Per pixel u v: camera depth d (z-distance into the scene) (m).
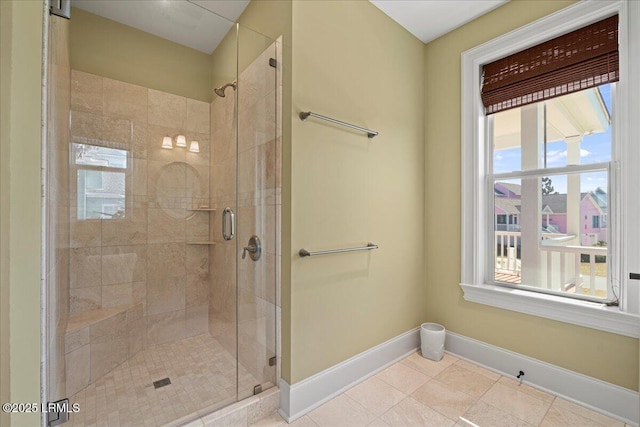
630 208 1.46
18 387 0.76
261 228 1.67
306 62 1.56
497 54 1.96
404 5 1.94
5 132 0.72
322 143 1.64
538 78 1.82
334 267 1.70
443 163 2.25
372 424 1.43
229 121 1.94
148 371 1.70
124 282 1.89
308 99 1.57
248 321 1.71
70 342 1.48
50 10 1.13
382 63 2.00
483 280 2.08
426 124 2.34
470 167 2.08
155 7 1.84
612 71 1.54
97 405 1.43
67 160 1.58
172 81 2.11
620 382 1.47
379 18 1.98
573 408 1.55
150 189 2.03
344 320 1.75
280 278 1.56
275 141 1.60
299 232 1.53
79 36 1.79
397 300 2.11
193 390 1.55
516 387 1.75
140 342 1.88
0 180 0.71
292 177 1.50
